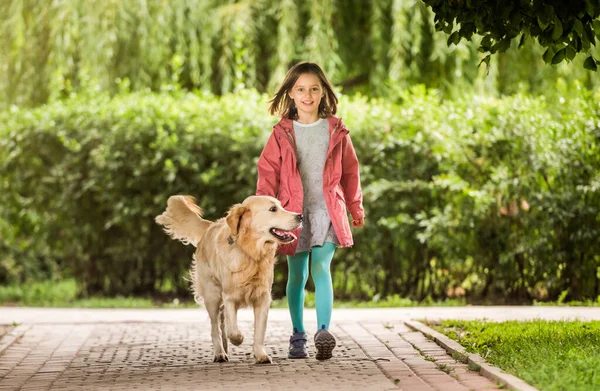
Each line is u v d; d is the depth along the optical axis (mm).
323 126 7430
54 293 15297
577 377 5562
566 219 11867
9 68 17016
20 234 14828
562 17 6586
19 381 6449
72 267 14461
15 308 12250
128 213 13727
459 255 12445
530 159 11930
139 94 14508
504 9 6738
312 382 6059
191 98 14289
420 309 10984
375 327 9102
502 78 16656
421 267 12961
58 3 16234
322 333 6969
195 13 16625
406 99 13094
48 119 14188
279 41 16406
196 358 7426
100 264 14273
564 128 12016
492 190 12109
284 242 6836
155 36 16266
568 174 11867
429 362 6824
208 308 7320
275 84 16297
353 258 13125
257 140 13234
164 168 13352
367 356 7234
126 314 10953
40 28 16875
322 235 7250
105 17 16094
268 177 7398
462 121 12492
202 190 13633
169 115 13750
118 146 13719
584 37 6762
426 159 12719
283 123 7422
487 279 12547
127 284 14188
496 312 10414
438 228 12258
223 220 7375
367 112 13195
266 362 6984
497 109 12414
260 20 17109
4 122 14727
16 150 14172
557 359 6250
